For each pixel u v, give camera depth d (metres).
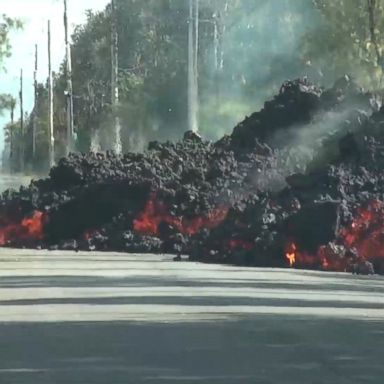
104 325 34.72
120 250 72.50
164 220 74.00
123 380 26.09
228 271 55.72
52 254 68.75
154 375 26.72
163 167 79.00
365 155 68.25
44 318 36.34
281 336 32.53
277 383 25.84
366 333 33.19
